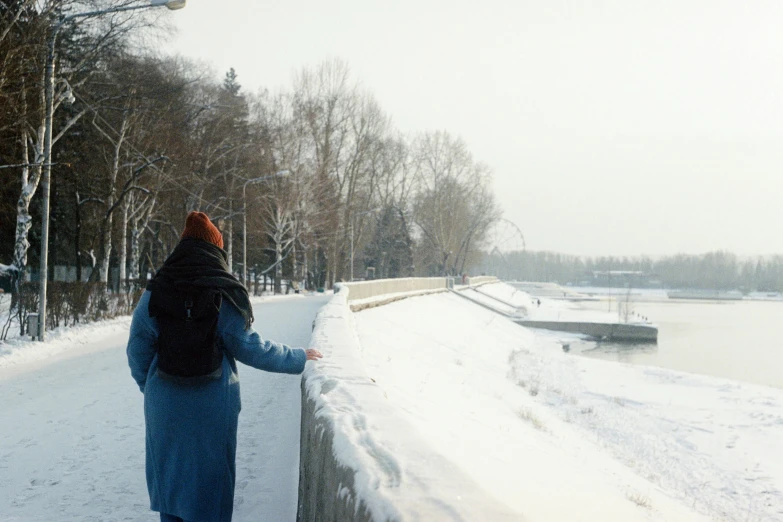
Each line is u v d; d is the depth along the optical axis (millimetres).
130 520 4777
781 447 16688
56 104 24125
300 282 65375
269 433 7488
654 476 13352
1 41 19422
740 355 46719
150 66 34250
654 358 44719
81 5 23250
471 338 34531
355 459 2197
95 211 40281
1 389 10766
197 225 3318
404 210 93750
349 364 4738
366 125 69125
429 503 1720
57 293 19375
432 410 11336
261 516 4785
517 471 8250
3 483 5676
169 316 3133
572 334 60031
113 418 8359
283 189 54938
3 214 32844
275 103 58094
